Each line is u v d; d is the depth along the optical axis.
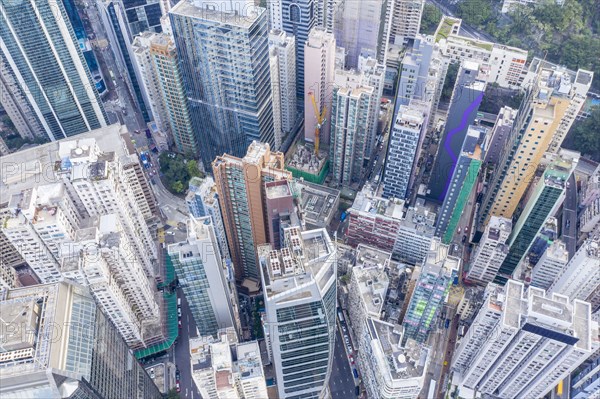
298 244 198.62
